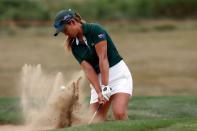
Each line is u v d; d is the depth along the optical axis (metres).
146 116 28.50
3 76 54.84
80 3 119.38
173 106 30.97
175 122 20.59
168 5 121.75
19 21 109.50
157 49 78.88
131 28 105.75
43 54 73.88
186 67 61.12
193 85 48.69
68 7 116.25
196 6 123.25
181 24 111.12
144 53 74.81
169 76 54.72
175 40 89.25
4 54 73.94
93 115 22.03
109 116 25.91
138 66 63.00
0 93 44.06
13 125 27.33
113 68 21.81
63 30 21.22
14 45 83.81
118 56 22.00
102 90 21.33
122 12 119.69
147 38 92.81
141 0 122.44
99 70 22.11
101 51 21.30
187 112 29.44
